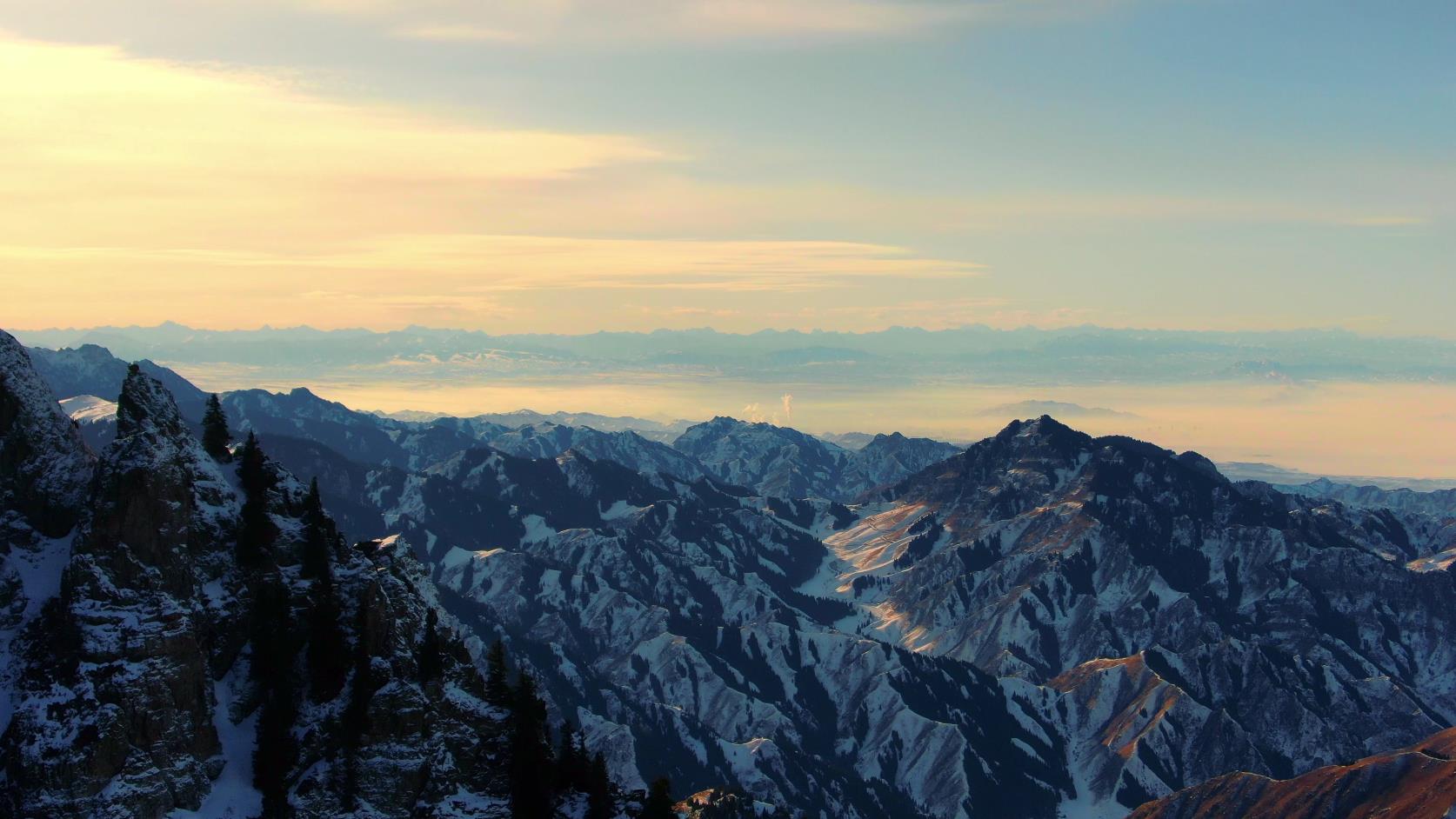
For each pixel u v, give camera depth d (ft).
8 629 298.76
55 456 323.57
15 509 317.01
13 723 283.18
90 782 280.51
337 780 316.60
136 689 289.94
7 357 325.21
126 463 304.30
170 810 290.35
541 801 344.49
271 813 306.55
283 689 322.75
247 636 325.62
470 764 341.62
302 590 333.42
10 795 277.64
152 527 305.73
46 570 309.63
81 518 305.32
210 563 324.60
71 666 289.53
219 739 310.65
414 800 323.98
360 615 333.01
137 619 297.33
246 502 341.21
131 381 321.73
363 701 323.78
